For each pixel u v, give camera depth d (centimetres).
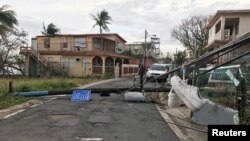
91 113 1070
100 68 3816
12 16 3031
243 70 892
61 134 755
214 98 985
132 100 1407
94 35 3944
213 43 3378
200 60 864
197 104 768
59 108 1180
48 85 1942
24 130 794
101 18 5388
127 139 718
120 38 5006
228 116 748
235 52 1139
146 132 793
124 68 4197
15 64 3566
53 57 3903
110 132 784
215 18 3612
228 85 997
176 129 840
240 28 3228
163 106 1306
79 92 1495
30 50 3491
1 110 1120
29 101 1378
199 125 906
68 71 3750
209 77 1131
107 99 1496
